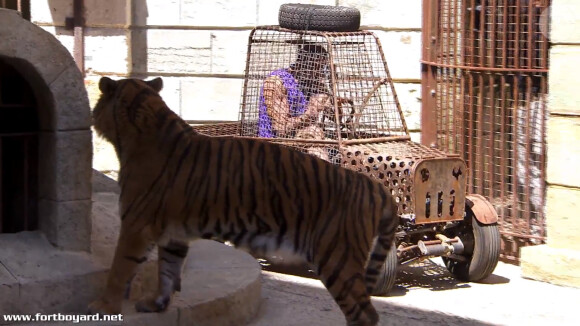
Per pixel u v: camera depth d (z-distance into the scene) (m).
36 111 5.89
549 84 8.02
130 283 5.93
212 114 10.87
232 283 6.36
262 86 8.27
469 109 8.91
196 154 5.45
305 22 8.36
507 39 8.66
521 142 8.63
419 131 10.09
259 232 5.45
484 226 7.71
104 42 11.04
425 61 9.27
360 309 5.38
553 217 8.11
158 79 5.88
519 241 8.67
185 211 5.41
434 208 7.40
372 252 5.63
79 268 5.65
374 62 9.59
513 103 8.62
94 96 11.06
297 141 7.75
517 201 8.68
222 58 10.74
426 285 7.82
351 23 8.40
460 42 8.95
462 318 6.84
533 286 7.89
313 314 6.69
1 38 5.34
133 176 5.45
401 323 6.65
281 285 7.53
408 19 10.02
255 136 8.29
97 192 7.71
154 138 5.47
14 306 5.35
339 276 5.39
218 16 10.68
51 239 5.79
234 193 5.39
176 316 5.70
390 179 7.34
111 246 6.07
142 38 10.92
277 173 5.42
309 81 8.09
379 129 8.27
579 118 7.85
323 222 5.39
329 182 5.43
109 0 10.97
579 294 7.66
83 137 5.76
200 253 7.16
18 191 5.95
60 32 11.07
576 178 7.92
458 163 7.52
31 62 5.48
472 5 8.80
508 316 6.95
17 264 5.52
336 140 7.68
